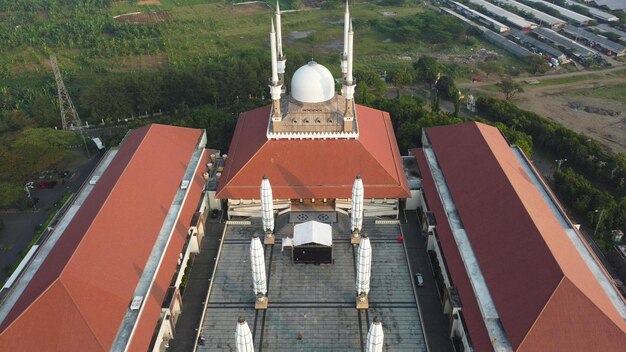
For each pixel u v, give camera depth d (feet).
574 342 158.51
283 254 232.12
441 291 214.48
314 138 253.44
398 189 244.63
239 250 235.61
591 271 191.72
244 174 248.52
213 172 270.67
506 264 187.52
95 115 386.11
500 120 380.78
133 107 398.21
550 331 160.45
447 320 203.51
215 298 210.59
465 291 188.55
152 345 177.78
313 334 194.70
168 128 281.13
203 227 246.06
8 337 160.76
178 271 211.20
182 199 237.04
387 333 195.31
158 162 250.78
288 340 192.24
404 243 238.07
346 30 236.02
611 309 171.32
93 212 207.00
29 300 170.91
